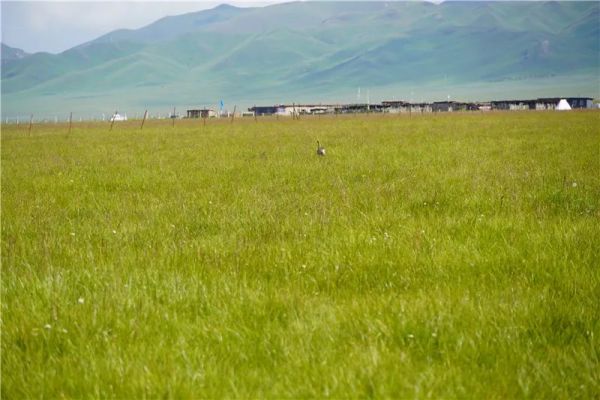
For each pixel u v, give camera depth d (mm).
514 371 13234
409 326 15305
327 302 17422
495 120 184125
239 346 14680
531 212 28953
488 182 39875
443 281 19109
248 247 23141
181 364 13758
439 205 32125
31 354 14477
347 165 54156
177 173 51656
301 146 81812
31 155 79375
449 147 74188
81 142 110625
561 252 21500
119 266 21000
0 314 16500
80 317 16141
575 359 13750
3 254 23422
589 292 17734
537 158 57719
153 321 16172
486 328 15195
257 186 41094
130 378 13047
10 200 38281
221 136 119188
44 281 18688
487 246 22812
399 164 54469
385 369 13133
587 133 99562
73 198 38906
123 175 51406
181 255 22453
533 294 17516
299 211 30906
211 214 31141
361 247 22797
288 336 14891
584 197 33312
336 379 12711
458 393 12391
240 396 12242
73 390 12898
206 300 17422
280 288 18562
